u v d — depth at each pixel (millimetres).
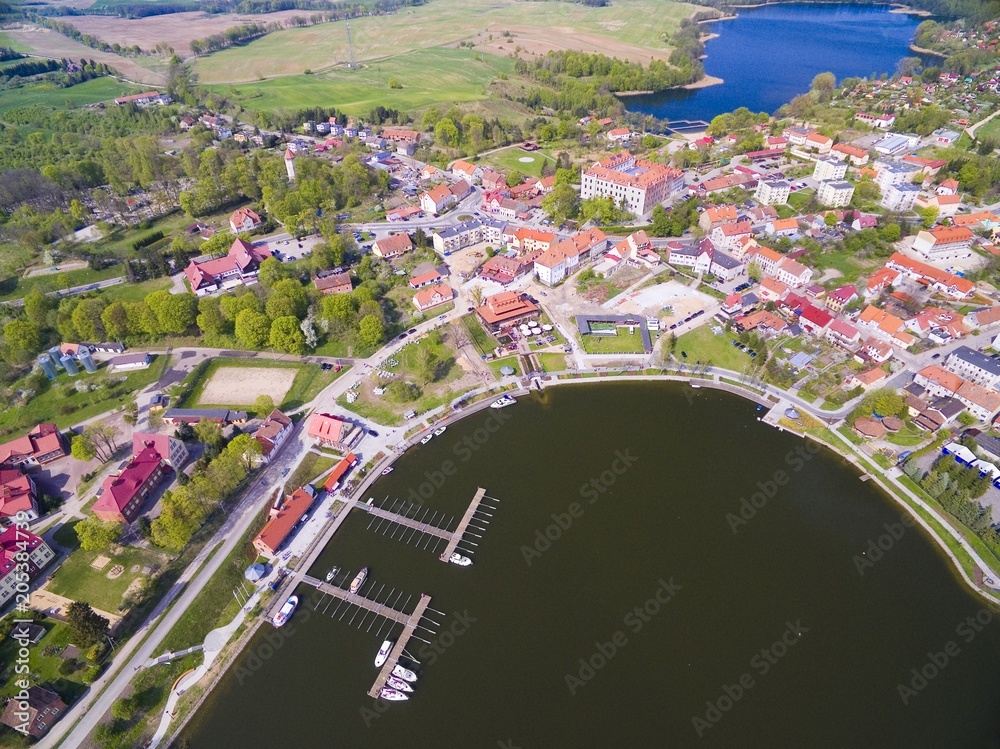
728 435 175875
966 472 151250
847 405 182375
